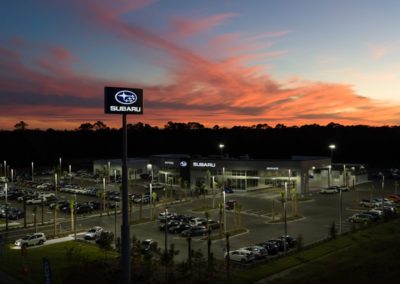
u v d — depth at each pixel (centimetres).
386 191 10569
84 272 3997
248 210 8300
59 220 7662
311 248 5222
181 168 12281
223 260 4844
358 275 3834
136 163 14575
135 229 6775
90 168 18488
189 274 4141
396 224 6431
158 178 13438
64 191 11581
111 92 3500
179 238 6091
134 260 4309
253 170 11150
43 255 5072
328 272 4069
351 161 19875
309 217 7494
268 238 5966
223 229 6606
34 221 7206
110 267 4112
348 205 8650
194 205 9069
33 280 3978
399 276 3659
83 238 6200
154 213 7875
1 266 4512
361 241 5441
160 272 4166
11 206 9244
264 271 4291
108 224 7244
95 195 10638
